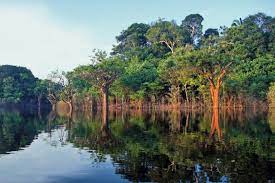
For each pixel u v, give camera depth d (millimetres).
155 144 29672
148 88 108312
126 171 19891
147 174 19156
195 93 104875
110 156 24359
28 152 26344
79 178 18469
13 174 19328
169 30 148250
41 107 159375
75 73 97500
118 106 114438
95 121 58219
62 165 21578
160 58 133875
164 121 55594
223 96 98312
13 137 35750
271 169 19906
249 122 51344
